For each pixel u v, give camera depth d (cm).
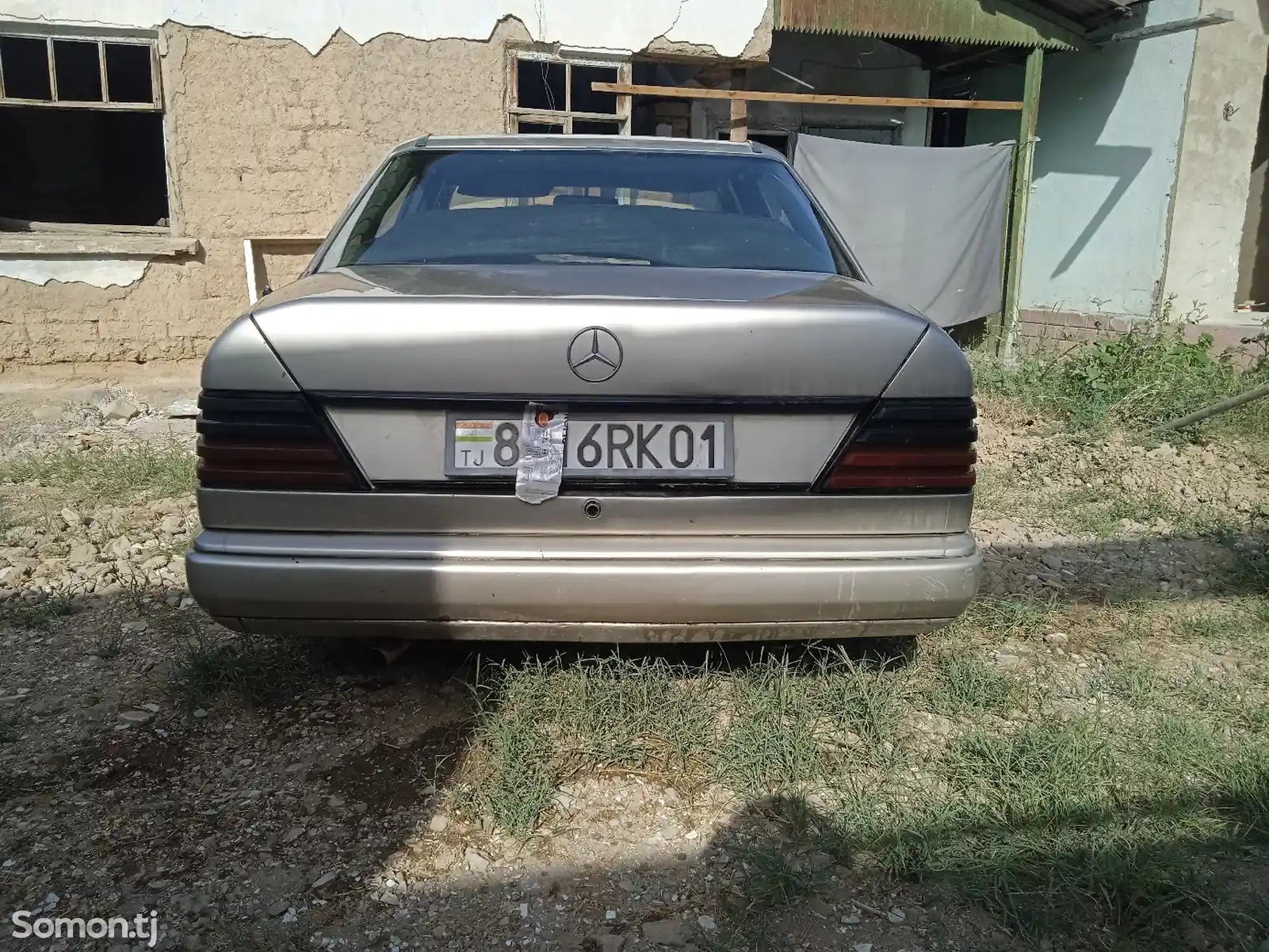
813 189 759
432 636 232
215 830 213
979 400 669
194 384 639
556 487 219
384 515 219
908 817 221
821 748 249
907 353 223
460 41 704
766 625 232
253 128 673
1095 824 221
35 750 242
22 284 645
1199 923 194
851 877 205
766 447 223
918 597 229
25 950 180
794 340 217
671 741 245
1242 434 581
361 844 210
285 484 218
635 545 222
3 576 347
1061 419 620
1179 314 843
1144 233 848
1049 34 800
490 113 721
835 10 768
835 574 224
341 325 212
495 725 246
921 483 227
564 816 222
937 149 786
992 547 407
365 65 686
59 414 596
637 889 200
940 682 282
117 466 487
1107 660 305
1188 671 299
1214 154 828
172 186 666
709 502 222
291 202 690
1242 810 228
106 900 192
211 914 190
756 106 935
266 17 661
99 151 1077
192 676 268
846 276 274
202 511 221
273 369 213
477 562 220
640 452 220
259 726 253
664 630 230
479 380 213
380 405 216
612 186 301
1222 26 805
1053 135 923
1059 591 359
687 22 750
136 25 634
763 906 195
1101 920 194
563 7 721
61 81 689
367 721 255
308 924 188
